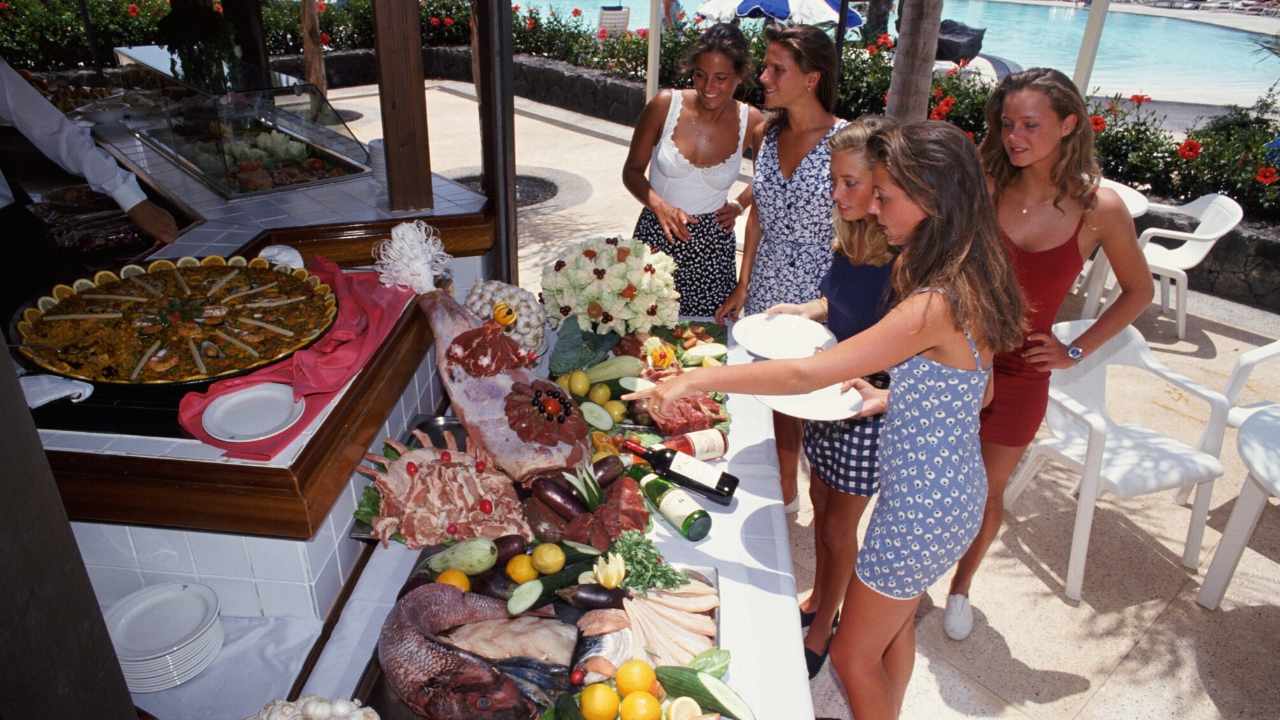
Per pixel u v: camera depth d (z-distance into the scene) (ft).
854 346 5.80
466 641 4.92
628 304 8.13
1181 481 9.96
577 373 7.62
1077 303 18.75
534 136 33.09
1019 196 8.27
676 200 10.29
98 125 12.72
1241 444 9.19
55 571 2.35
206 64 13.42
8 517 2.18
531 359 6.65
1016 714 8.75
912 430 6.13
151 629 5.03
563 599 5.33
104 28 31.65
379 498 5.98
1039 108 7.54
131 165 11.30
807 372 5.85
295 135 11.35
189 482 5.03
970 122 26.35
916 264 5.71
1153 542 11.39
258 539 5.20
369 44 41.52
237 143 10.55
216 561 5.33
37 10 31.04
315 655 5.24
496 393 6.28
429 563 5.50
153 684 4.83
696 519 6.12
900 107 14.82
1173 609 10.23
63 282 7.72
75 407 5.67
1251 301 19.15
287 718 4.13
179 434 5.41
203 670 5.05
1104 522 11.78
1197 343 17.28
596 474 6.34
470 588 5.40
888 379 7.54
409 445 6.88
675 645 5.05
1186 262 17.02
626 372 7.64
